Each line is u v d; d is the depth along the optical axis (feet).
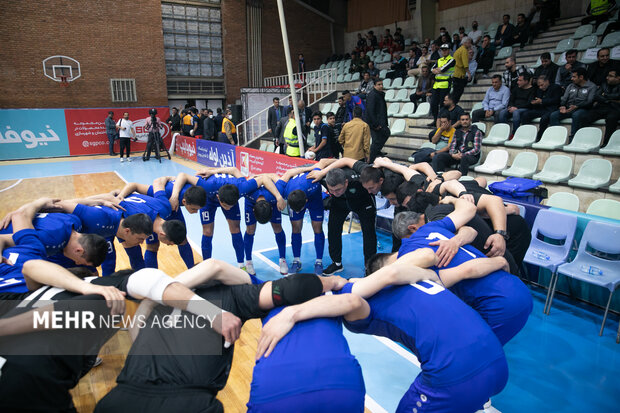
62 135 45.03
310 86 47.93
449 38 37.29
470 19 46.26
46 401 5.11
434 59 30.37
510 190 13.98
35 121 43.45
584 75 19.92
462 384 5.43
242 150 30.17
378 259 7.49
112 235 10.61
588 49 26.58
